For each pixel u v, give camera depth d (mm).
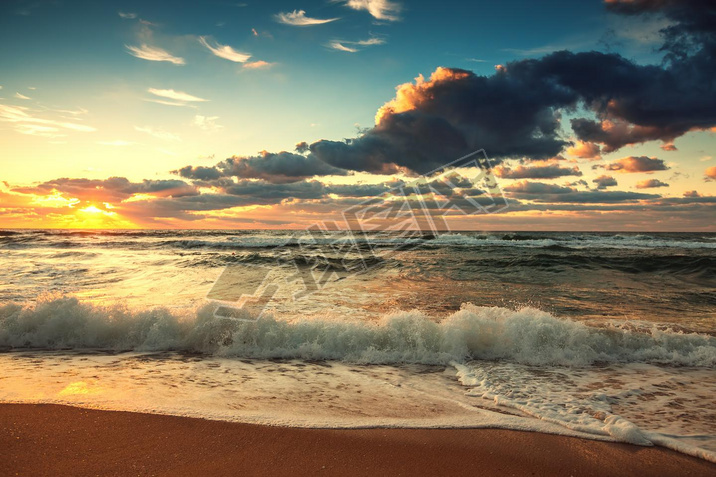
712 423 3055
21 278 11023
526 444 2676
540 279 11867
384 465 2371
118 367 4281
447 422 3000
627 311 7652
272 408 3207
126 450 2422
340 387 3842
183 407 3129
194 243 24734
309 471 2273
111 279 11039
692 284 11086
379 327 5402
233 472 2227
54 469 2168
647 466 2422
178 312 5730
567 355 4910
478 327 5199
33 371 4023
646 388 3881
